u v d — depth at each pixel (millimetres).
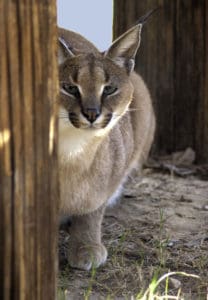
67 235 9188
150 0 11961
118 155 8867
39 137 5152
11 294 5184
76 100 7566
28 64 5023
